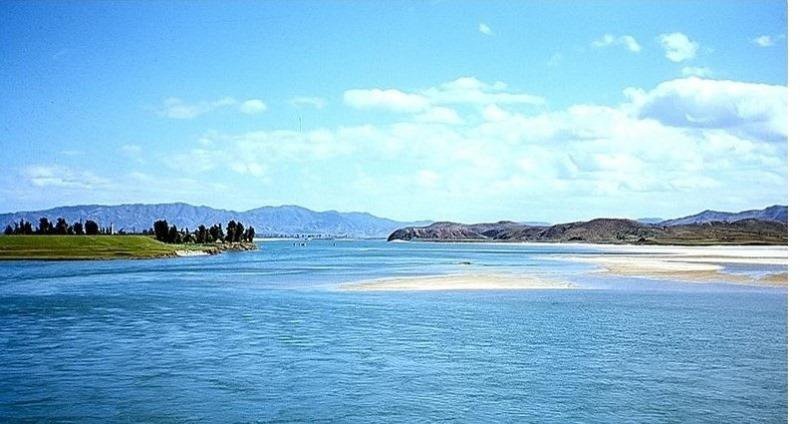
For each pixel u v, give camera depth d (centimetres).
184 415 2522
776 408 2541
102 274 10088
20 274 10131
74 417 2512
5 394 2809
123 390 2862
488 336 3959
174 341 3947
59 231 19862
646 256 15675
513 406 2580
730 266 10200
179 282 8350
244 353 3566
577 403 2606
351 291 6638
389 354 3484
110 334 4228
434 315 4816
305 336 4038
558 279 7844
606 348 3591
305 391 2811
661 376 2998
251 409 2583
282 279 8688
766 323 4372
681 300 5609
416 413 2509
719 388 2802
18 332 4341
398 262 14088
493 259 15362
